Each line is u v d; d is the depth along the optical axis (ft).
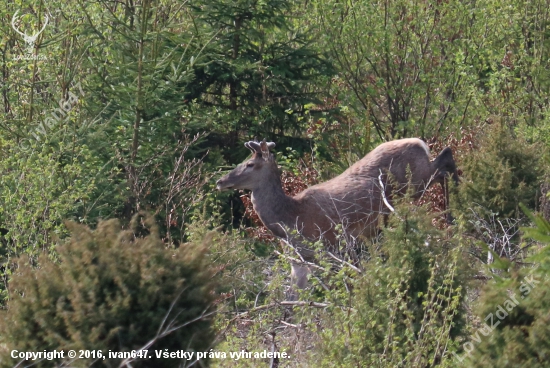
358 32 163.12
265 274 94.48
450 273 58.59
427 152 106.42
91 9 139.03
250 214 119.03
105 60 134.82
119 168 122.42
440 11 163.02
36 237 88.53
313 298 74.79
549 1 159.84
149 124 121.08
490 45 160.76
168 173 119.44
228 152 139.85
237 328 72.79
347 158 134.82
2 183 95.91
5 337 50.55
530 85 159.22
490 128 118.42
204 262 52.06
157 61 124.36
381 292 60.95
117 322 49.34
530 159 103.09
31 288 50.60
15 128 120.78
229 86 143.43
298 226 98.27
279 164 136.05
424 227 61.93
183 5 135.64
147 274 49.83
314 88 155.22
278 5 139.64
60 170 104.42
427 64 166.40
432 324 57.67
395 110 166.40
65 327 49.83
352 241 92.58
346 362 58.59
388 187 102.68
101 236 51.08
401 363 56.39
